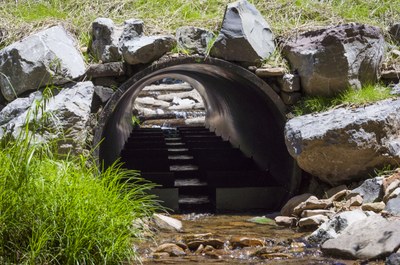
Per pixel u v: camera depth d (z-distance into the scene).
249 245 6.58
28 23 9.61
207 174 10.24
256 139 11.05
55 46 8.82
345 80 8.79
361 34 8.82
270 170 10.30
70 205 5.43
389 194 7.38
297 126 8.41
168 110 19.30
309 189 8.85
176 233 7.32
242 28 8.99
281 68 9.01
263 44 9.21
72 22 9.66
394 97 8.57
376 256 5.82
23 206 5.28
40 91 8.74
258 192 9.34
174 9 10.01
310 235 6.81
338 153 8.07
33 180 5.43
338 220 6.71
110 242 5.46
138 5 10.08
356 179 8.34
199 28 9.20
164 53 8.94
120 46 8.87
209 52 9.07
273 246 6.57
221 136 14.40
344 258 6.02
